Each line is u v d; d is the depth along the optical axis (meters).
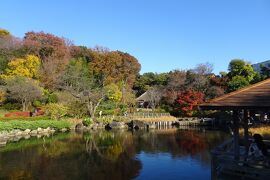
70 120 49.12
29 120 43.16
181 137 36.69
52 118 48.22
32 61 60.00
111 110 58.12
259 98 12.87
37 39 74.31
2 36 69.06
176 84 67.50
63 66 64.69
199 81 62.81
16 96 50.78
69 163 22.67
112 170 20.67
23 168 21.14
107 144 31.67
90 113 53.41
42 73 60.41
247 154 14.55
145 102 71.94
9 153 26.48
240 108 12.66
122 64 77.25
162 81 79.75
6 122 38.56
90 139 35.72
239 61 59.66
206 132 41.88
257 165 13.16
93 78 64.88
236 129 13.83
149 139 35.31
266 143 16.61
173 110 62.44
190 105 57.59
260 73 59.09
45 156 25.17
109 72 69.56
